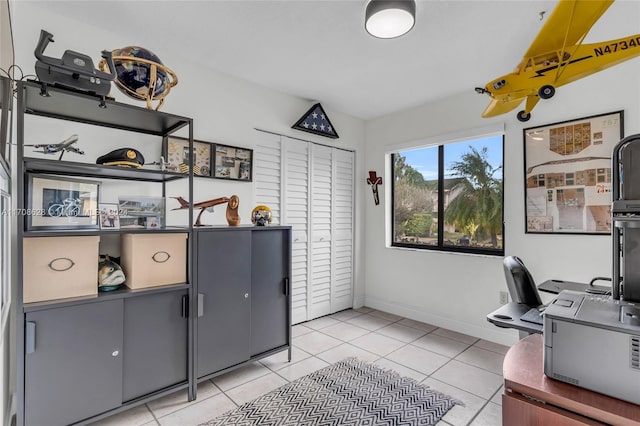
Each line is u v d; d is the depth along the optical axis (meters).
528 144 2.77
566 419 0.81
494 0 1.80
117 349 1.75
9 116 1.51
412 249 3.65
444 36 2.18
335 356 2.65
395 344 2.90
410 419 1.83
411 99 3.36
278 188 3.23
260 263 2.43
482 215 3.24
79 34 2.04
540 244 2.70
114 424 1.77
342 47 2.34
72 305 1.61
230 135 2.81
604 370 0.81
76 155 2.03
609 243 2.38
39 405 1.52
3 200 1.29
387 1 1.69
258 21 2.04
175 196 2.46
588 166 2.46
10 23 1.59
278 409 1.92
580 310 0.92
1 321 1.28
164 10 1.93
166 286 1.93
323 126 3.47
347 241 3.94
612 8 1.85
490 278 3.01
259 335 2.41
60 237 1.59
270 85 3.03
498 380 2.27
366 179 4.07
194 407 1.94
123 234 1.92
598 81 2.42
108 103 1.69
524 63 1.51
